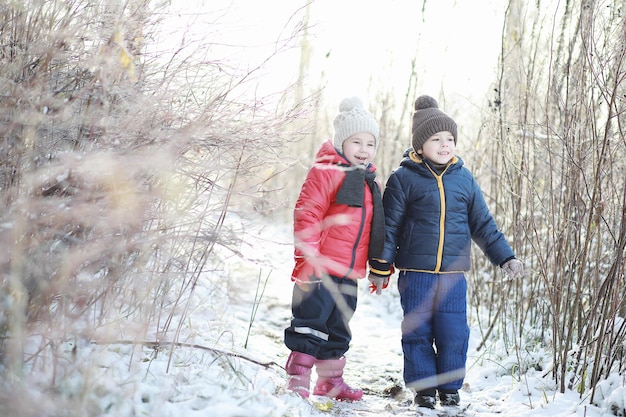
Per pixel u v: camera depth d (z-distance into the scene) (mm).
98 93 2127
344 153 3062
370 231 3037
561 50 3723
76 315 2133
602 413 2746
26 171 2018
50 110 2088
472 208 3256
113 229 2211
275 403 2346
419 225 3139
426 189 3150
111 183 2061
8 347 1938
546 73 3990
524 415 2838
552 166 3414
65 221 2062
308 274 2879
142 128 2221
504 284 3959
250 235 2449
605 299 2963
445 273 3135
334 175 2934
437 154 3180
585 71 3289
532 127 3719
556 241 3365
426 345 3119
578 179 3180
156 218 2293
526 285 4098
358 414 2797
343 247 2936
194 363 2545
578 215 3186
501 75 4090
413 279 3145
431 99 3363
